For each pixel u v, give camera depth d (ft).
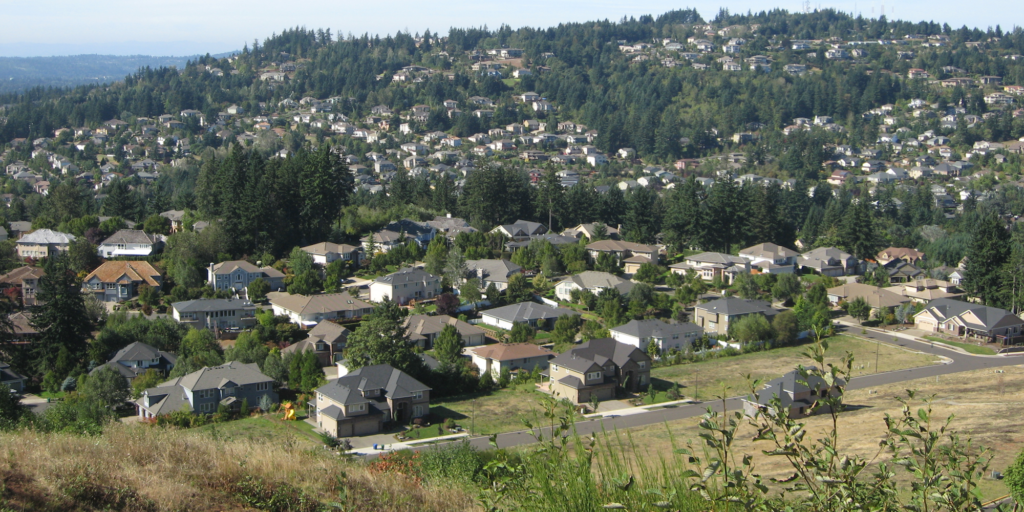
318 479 41.81
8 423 65.00
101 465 38.78
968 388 144.36
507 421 129.18
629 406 138.92
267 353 159.53
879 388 146.61
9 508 32.24
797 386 123.54
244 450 45.39
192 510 36.11
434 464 58.70
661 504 22.75
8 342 160.86
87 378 142.61
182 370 146.92
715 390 148.87
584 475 25.77
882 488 21.56
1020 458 48.34
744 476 21.80
